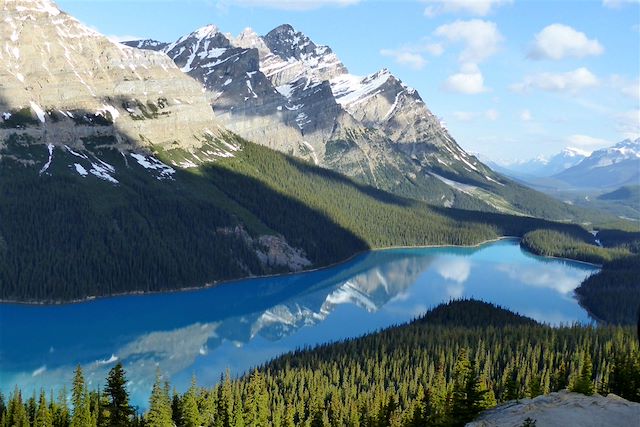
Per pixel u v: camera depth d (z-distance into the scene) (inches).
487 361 5438.0
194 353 7234.3
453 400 3324.3
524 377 5216.5
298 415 4690.0
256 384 4606.3
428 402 4222.4
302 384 5054.1
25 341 7327.8
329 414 4719.5
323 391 4975.4
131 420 4072.3
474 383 3218.5
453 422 3142.2
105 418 3688.5
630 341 6063.0
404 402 4763.8
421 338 6555.1
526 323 7593.5
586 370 3467.0
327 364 5748.0
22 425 4079.7
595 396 2886.3
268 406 4675.2
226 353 7278.5
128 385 6087.6
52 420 4146.2
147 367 6663.4
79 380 4035.4
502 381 4970.5
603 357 5693.9
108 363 6712.6
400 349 6003.9
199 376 6437.0
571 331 6692.9
